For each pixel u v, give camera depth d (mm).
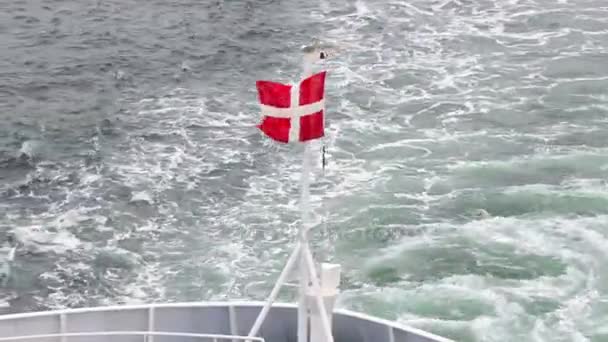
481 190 113188
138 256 101812
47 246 103688
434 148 124312
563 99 138000
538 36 163250
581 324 88750
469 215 107938
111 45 162875
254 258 101250
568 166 118375
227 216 109312
